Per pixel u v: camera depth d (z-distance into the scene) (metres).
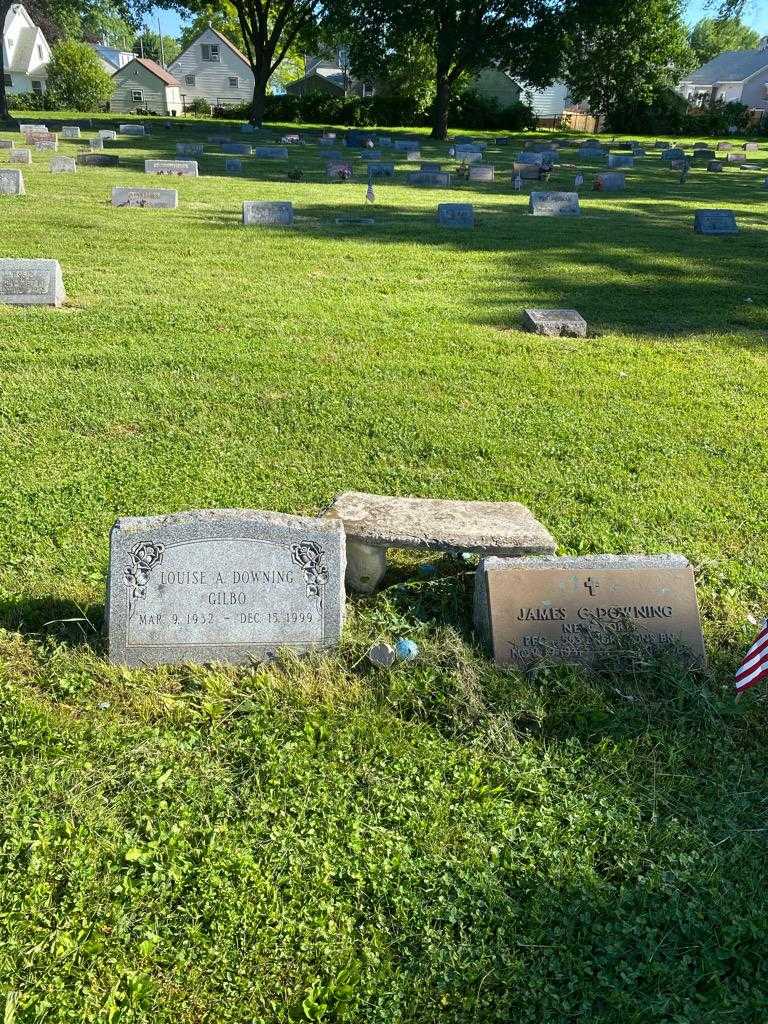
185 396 4.66
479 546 2.73
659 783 2.21
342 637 2.62
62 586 2.82
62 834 1.98
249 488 3.61
